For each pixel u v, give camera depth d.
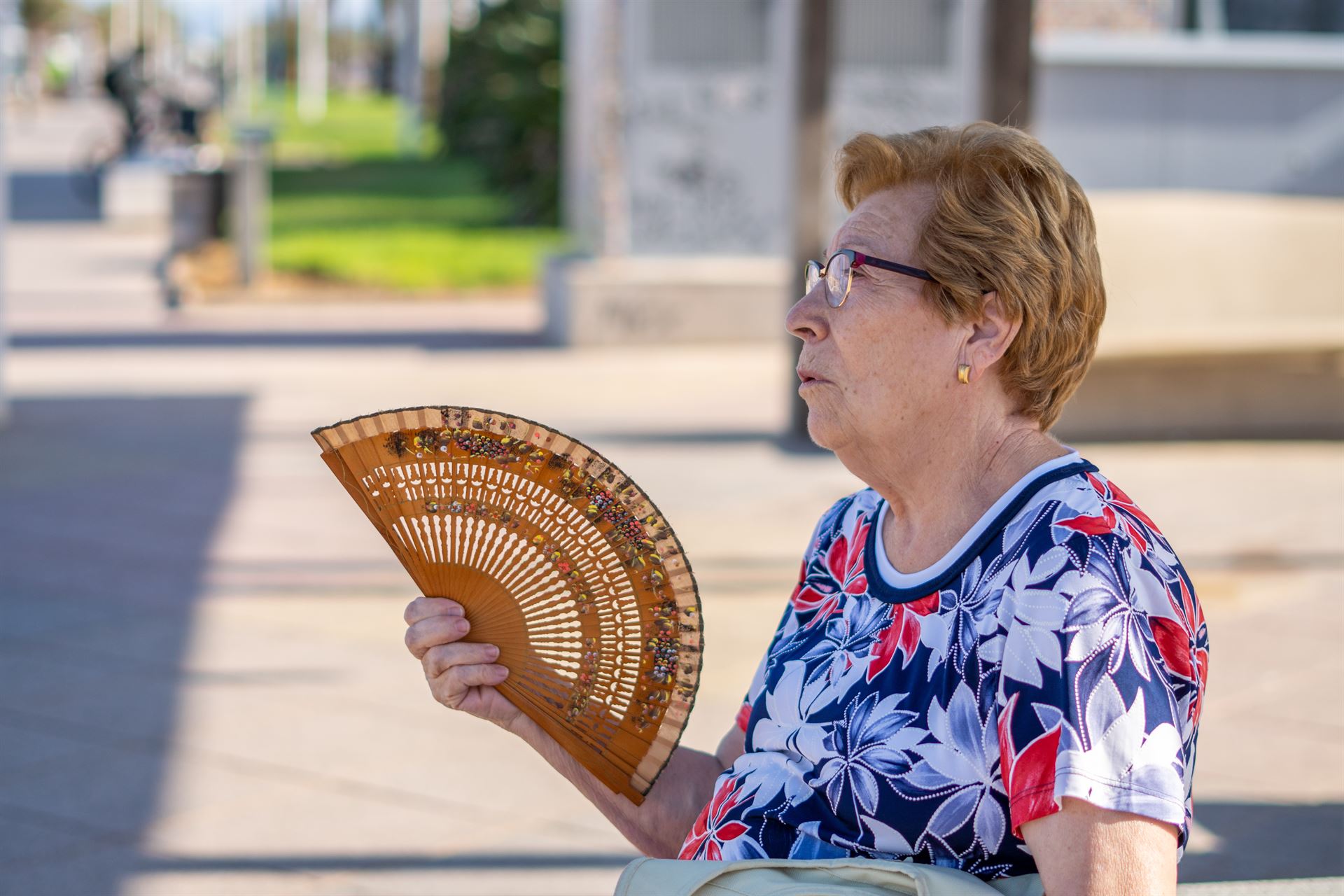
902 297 1.93
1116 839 1.62
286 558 7.43
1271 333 9.80
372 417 1.96
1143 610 1.73
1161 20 12.90
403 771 4.87
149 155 27.34
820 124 9.59
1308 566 7.12
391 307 16.81
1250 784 4.66
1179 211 10.13
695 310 13.84
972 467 1.95
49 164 40.03
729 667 5.81
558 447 1.97
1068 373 1.97
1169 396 9.98
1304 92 12.41
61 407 11.09
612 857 4.27
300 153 40.22
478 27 24.42
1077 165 12.37
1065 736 1.66
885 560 2.02
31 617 6.46
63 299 16.75
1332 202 12.52
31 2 106.50
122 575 7.09
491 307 16.91
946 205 1.91
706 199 13.81
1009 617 1.78
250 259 17.66
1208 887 2.14
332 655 5.99
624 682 2.09
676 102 13.59
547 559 2.06
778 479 8.95
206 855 4.26
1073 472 1.86
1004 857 1.80
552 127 23.03
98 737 5.13
